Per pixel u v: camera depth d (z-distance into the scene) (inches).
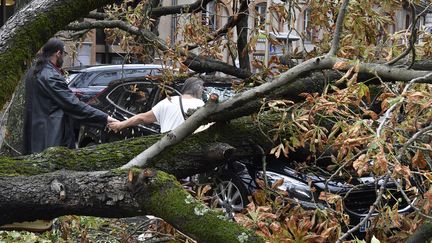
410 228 174.2
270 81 165.3
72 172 144.1
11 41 147.6
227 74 324.5
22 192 141.2
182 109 291.6
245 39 293.6
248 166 299.6
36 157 158.2
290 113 188.5
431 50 220.1
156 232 199.0
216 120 178.9
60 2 151.2
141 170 139.6
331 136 162.2
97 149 168.6
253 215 155.3
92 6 155.1
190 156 173.3
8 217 144.6
